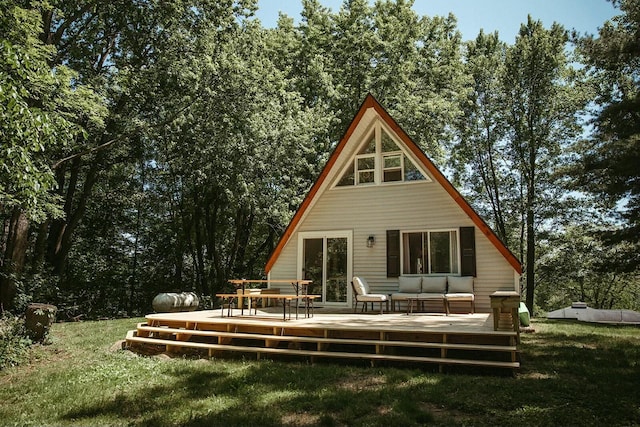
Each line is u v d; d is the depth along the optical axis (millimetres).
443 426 4344
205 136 18844
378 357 6941
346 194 13516
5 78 6488
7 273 12258
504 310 6961
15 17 9016
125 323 13445
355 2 21359
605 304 30875
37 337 8969
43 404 5336
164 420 4625
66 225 18266
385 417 4539
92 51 16141
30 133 6934
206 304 19656
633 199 15062
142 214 24500
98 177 20547
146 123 16531
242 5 17812
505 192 26219
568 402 4980
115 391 5758
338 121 20422
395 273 12492
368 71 21047
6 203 9656
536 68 23688
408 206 12719
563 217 23750
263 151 18875
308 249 13742
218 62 17219
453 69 21688
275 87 19281
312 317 9602
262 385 5879
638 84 14375
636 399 5059
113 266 22719
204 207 23109
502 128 25438
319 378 6195
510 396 5207
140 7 15602
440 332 6934
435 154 20609
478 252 11727
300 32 23141
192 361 7586
